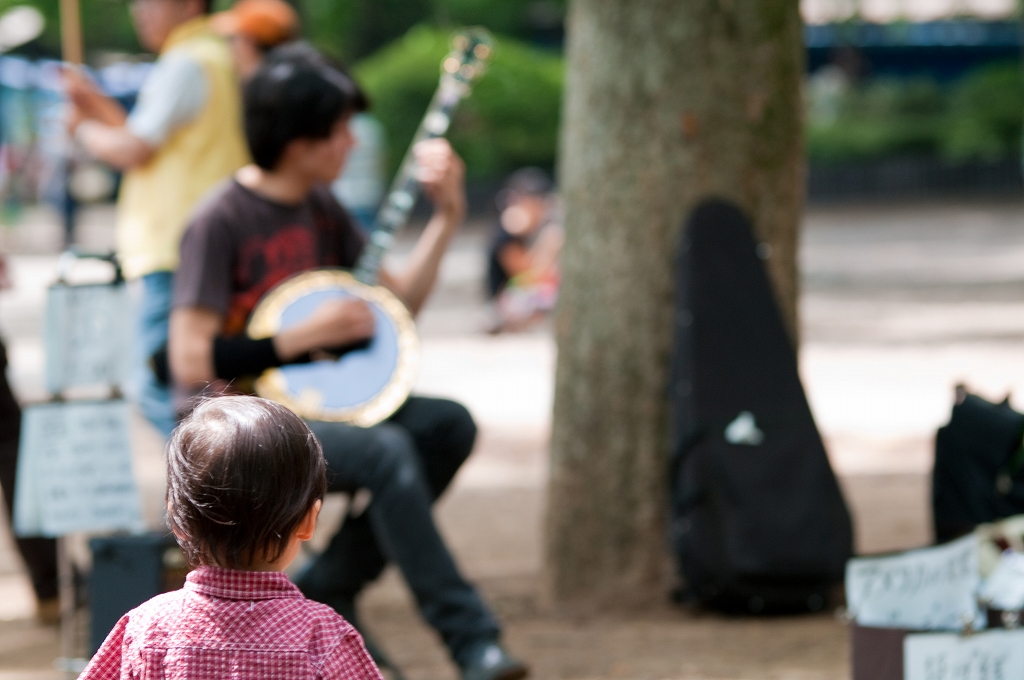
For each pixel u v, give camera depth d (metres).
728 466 7.39
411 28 58.16
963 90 55.41
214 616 3.63
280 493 3.60
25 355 18.64
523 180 21.56
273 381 6.33
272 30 8.12
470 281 28.78
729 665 6.67
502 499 11.28
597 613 7.73
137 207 7.84
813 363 17.27
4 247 35.00
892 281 26.38
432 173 6.99
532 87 47.44
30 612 8.07
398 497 5.93
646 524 7.80
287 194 6.48
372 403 6.34
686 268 7.62
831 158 52.75
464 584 5.94
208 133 7.87
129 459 6.48
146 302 7.54
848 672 6.47
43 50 43.78
